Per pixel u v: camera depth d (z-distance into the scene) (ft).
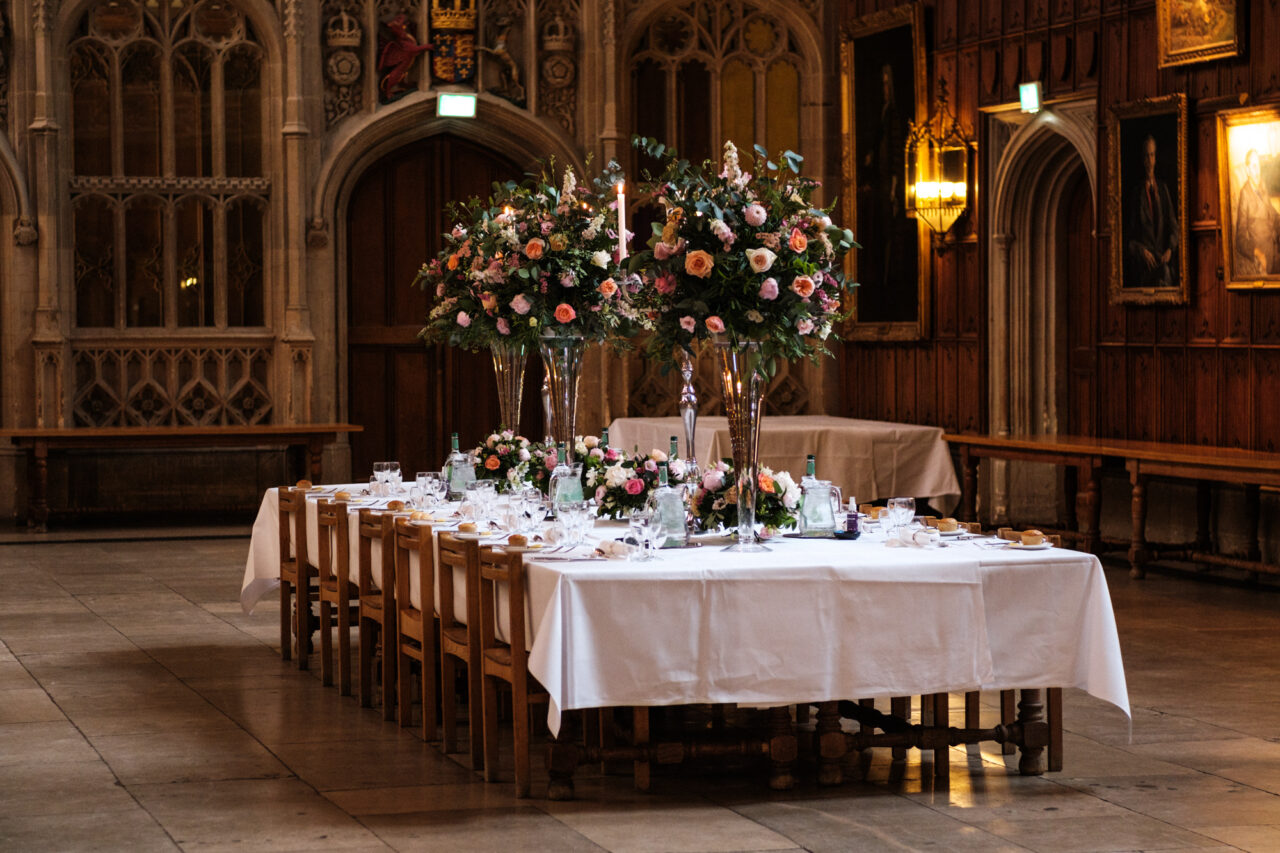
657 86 51.65
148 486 48.96
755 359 19.75
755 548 19.70
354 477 51.62
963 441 41.11
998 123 44.96
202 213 49.24
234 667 26.68
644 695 18.10
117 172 48.42
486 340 26.89
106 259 48.73
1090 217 44.16
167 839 17.01
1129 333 40.78
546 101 50.98
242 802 18.49
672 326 20.17
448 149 51.80
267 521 28.66
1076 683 19.33
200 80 49.06
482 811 18.12
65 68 47.83
